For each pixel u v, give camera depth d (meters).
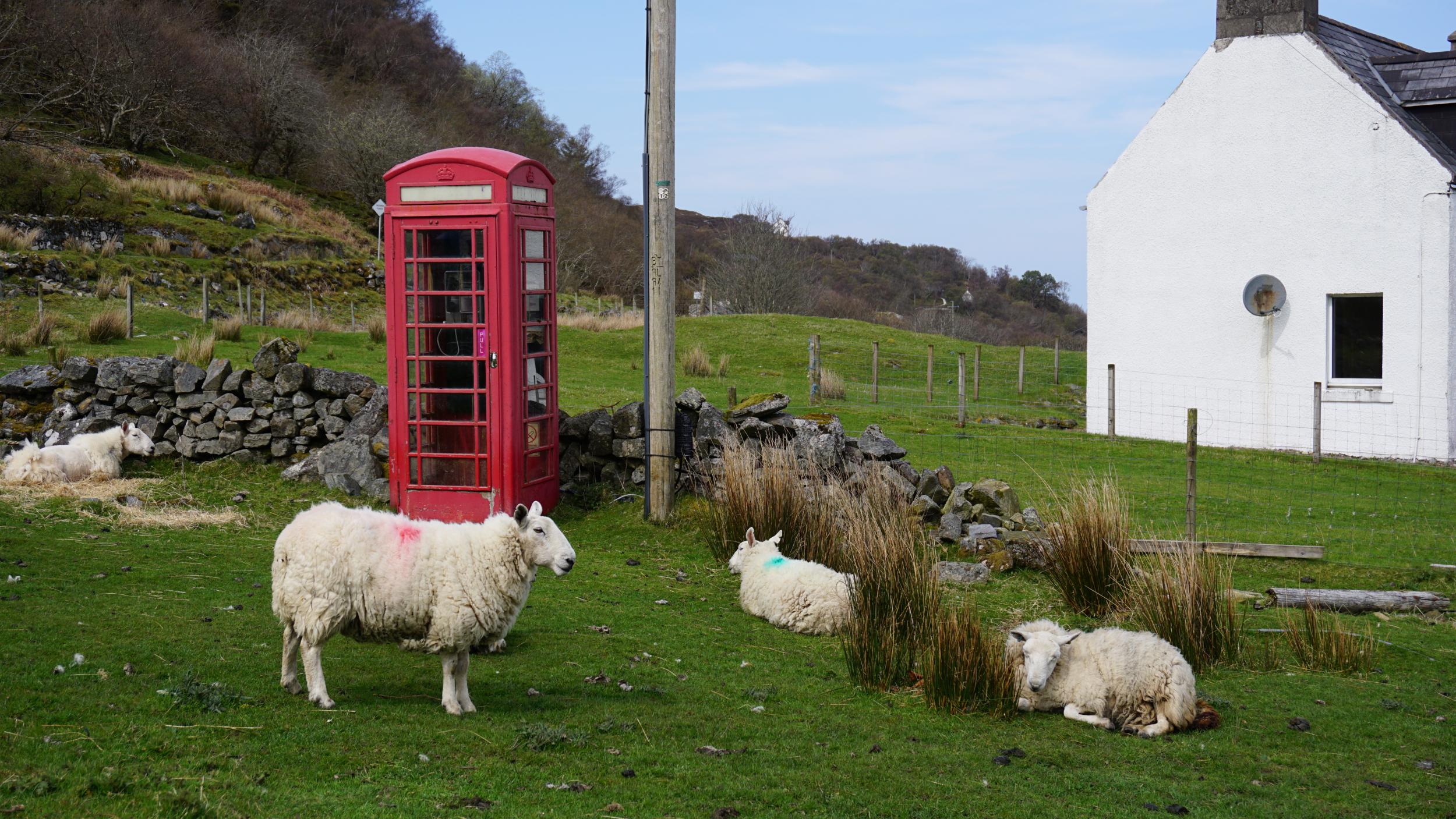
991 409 23.73
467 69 98.56
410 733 5.29
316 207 55.00
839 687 6.86
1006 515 11.47
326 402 12.45
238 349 20.22
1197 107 21.05
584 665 6.91
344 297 39.69
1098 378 22.27
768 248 51.59
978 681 6.48
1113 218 22.02
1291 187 20.17
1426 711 6.79
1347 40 22.59
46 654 6.00
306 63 69.25
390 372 10.83
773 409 12.45
